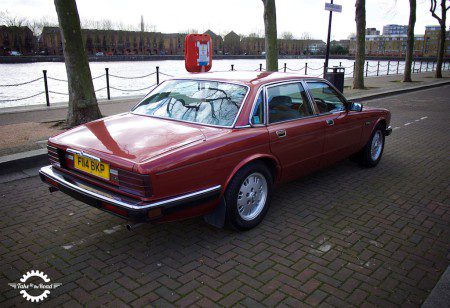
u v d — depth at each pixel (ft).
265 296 9.64
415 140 27.66
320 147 15.88
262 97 13.41
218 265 11.03
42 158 19.94
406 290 10.00
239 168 12.12
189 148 10.82
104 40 297.94
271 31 42.57
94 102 27.32
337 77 44.50
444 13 87.76
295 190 17.22
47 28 264.11
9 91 61.11
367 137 19.42
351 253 11.80
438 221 14.23
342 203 15.79
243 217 12.82
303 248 12.06
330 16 47.78
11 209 14.71
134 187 10.11
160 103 14.33
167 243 12.31
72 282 10.16
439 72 90.53
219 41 352.90
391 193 16.99
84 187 11.28
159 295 9.64
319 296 9.67
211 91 13.79
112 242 12.34
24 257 11.35
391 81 77.71
